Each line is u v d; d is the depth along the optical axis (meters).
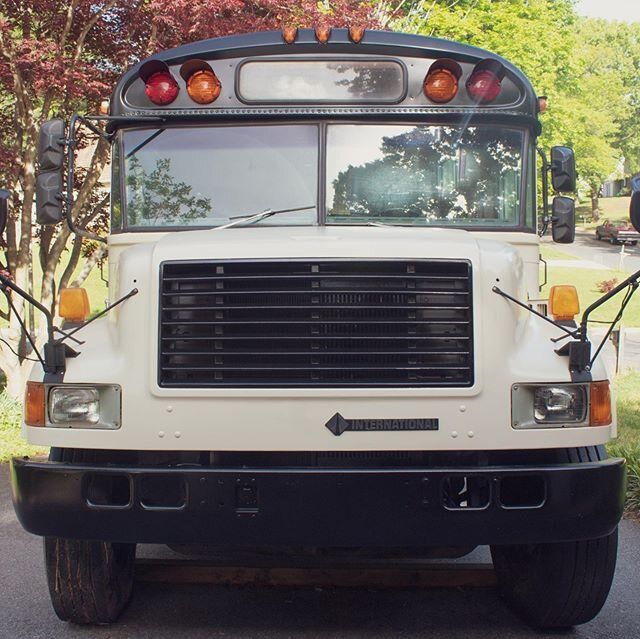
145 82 5.39
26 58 10.25
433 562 6.04
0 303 17.11
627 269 48.06
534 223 5.48
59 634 4.94
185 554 5.83
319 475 4.25
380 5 14.34
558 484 4.28
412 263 4.38
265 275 4.38
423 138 5.39
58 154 5.23
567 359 4.44
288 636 4.90
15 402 11.52
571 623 4.95
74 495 4.35
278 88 5.40
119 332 4.50
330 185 5.33
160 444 4.34
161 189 5.42
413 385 4.32
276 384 4.33
